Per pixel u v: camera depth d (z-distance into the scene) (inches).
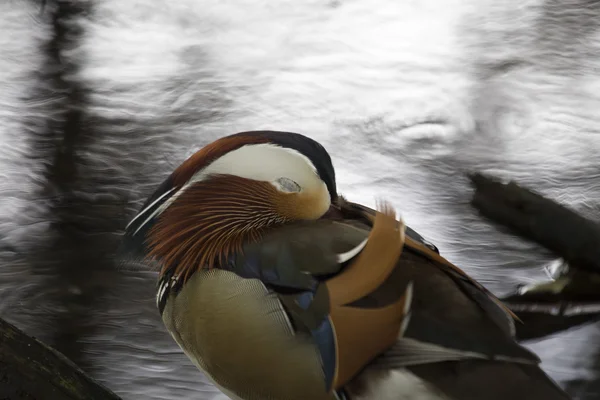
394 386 180.4
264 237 194.2
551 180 480.4
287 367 186.7
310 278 185.5
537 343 319.6
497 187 283.7
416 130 540.7
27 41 641.6
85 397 173.3
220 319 191.0
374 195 458.3
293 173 198.5
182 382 305.1
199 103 561.6
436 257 193.8
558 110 569.9
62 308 343.6
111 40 658.8
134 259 206.7
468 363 177.6
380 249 183.9
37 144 489.7
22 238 394.3
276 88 594.2
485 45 677.9
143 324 334.3
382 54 663.1
